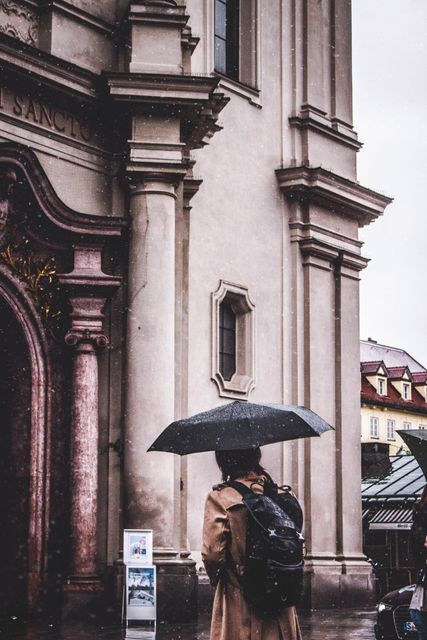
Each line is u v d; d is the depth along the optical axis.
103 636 15.79
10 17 19.59
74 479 19.44
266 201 24.75
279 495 6.38
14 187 18.89
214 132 21.89
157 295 19.88
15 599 19.05
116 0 21.25
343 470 25.73
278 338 24.77
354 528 25.83
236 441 6.62
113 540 19.86
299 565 6.16
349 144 26.88
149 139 20.08
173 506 19.86
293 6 26.14
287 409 6.96
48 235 19.59
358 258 26.75
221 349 23.53
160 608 19.02
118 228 19.91
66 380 19.80
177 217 20.62
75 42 20.30
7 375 19.58
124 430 19.94
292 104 25.69
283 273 25.03
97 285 19.66
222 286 23.14
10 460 19.41
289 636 6.29
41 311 19.48
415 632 14.91
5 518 19.34
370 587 25.64
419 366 90.62
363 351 86.25
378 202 27.05
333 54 26.91
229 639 6.18
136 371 19.80
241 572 6.13
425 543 10.64
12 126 19.05
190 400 22.16
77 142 20.12
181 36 20.66
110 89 19.70
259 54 24.97
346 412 26.05
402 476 37.25
